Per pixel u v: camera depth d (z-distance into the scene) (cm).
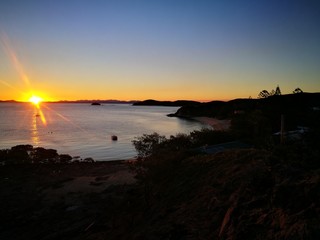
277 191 724
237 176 1134
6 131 9362
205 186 1234
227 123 10094
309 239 506
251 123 3878
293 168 886
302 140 1056
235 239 651
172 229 891
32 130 9688
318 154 906
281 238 557
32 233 1798
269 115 3775
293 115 3097
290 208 643
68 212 2164
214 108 16812
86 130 9744
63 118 15875
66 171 3606
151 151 2141
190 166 1723
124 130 9744
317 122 1199
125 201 1897
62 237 1602
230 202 911
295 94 4278
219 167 1425
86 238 1432
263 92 4281
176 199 1292
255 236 621
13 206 2345
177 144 3056
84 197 2525
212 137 3656
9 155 4175
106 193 2603
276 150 1063
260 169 1088
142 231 1062
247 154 1466
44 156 4400
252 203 770
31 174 3484
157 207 1351
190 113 17725
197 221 895
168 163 1933
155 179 1844
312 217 565
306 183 704
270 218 656
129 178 3112
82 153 5641
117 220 1550
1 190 2805
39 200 2489
